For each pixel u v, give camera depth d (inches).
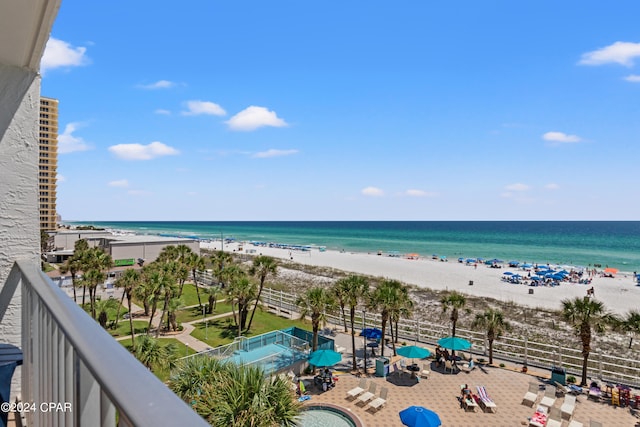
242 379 358.0
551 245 4886.8
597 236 6314.0
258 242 5142.7
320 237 6476.4
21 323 125.8
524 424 637.3
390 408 689.6
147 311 1284.4
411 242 5438.0
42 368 77.9
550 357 987.3
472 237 6299.2
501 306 1608.0
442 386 789.2
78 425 46.3
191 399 390.3
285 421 348.8
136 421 23.1
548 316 1428.4
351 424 634.2
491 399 727.7
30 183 128.7
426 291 1918.1
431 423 555.5
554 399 706.2
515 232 7514.8
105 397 37.4
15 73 124.3
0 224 123.3
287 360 833.5
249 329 1160.8
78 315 52.9
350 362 932.6
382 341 928.3
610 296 1958.7
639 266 3147.1
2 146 122.8
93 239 2428.6
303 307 908.6
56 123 2997.0
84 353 39.4
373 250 4424.2
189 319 1277.1
